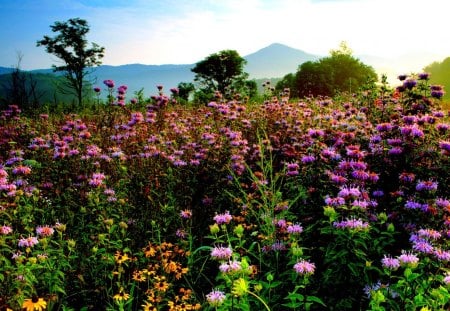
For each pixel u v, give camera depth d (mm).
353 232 3680
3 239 4016
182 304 3637
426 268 3477
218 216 4590
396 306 3221
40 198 5691
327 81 61219
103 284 4152
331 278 3734
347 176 5367
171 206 5719
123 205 5609
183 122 10703
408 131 5777
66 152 7523
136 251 4852
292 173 5688
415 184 5047
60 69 50031
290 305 3260
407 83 7500
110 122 10562
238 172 6746
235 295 3043
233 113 10156
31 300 3062
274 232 4320
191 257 4488
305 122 9484
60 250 4090
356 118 8219
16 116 11391
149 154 7406
